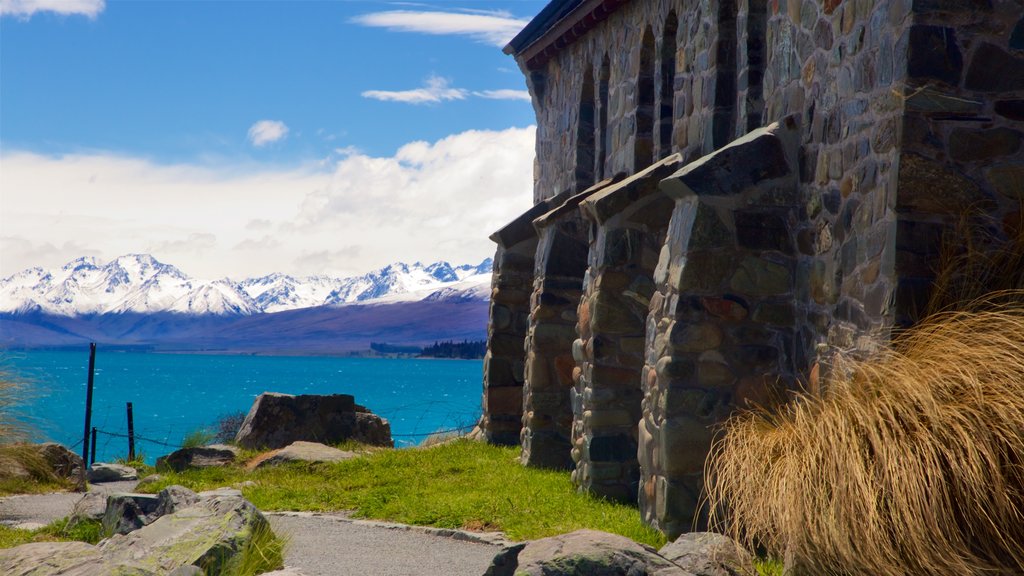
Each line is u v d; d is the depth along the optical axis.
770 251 8.06
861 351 6.39
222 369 194.88
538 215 14.84
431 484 10.94
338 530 8.89
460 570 7.13
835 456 4.84
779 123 8.19
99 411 59.31
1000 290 5.85
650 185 10.19
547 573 5.20
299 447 13.64
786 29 8.62
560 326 12.62
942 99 6.09
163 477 13.01
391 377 155.62
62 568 6.22
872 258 6.46
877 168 6.46
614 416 10.09
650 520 8.31
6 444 11.02
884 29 6.46
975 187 6.11
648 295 10.17
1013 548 4.52
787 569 5.21
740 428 6.25
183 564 6.09
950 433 4.70
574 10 14.24
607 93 14.23
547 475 11.41
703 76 10.36
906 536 4.55
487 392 14.67
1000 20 6.11
